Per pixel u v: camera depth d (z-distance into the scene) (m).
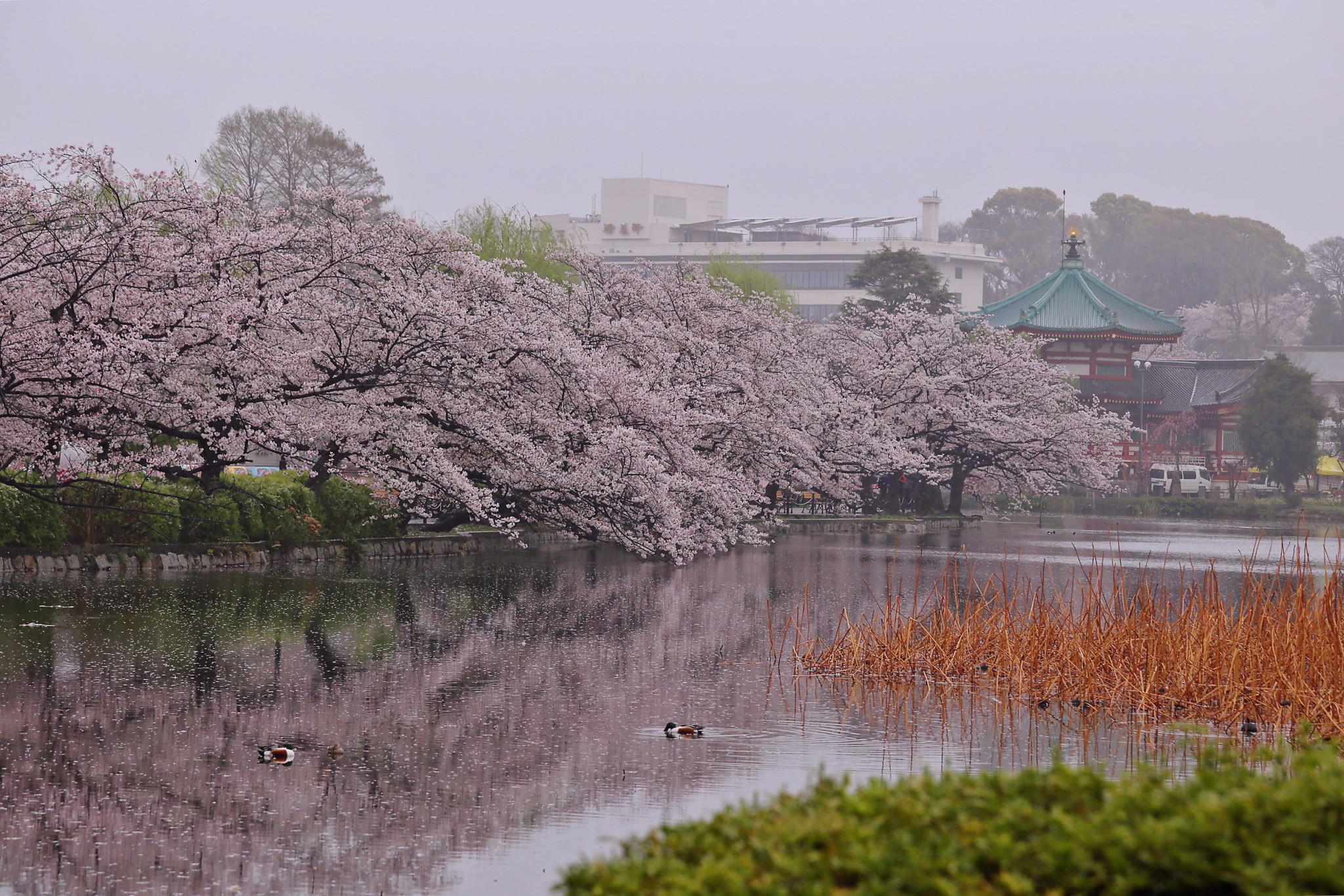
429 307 36.56
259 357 34.66
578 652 23.66
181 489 37.59
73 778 13.69
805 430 63.12
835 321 87.38
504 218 66.25
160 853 11.31
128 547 35.84
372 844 11.72
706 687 20.44
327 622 26.28
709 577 40.06
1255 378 118.31
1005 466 84.12
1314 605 19.77
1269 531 80.00
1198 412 125.94
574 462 40.94
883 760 15.47
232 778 13.89
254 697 18.28
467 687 19.62
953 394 77.75
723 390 51.41
